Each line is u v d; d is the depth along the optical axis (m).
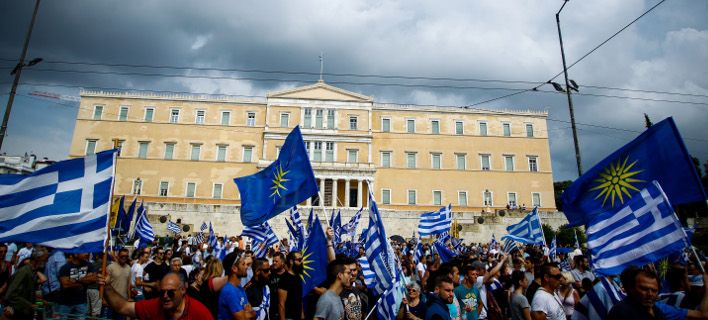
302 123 70.31
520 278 8.38
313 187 9.43
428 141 72.62
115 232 24.00
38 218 7.80
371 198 8.92
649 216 6.97
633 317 5.21
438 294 7.15
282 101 71.00
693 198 7.11
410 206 69.44
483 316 9.83
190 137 69.12
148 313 5.16
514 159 73.00
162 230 52.00
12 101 26.41
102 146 67.44
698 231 34.97
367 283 9.95
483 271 10.45
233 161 68.69
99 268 10.84
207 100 70.69
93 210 7.93
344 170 67.44
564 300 9.18
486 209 70.12
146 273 13.48
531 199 71.25
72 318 10.03
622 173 7.90
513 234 19.44
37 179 8.09
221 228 57.78
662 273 7.93
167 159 67.88
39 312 9.74
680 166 7.35
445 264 7.36
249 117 71.12
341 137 70.00
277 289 8.73
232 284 6.87
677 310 5.59
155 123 69.00
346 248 18.19
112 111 68.81
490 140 73.56
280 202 9.86
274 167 10.39
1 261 11.42
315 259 8.42
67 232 7.75
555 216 58.94
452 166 71.88
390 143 71.88
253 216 10.20
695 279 8.45
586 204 8.20
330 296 6.37
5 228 7.73
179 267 11.45
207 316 5.23
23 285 8.78
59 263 11.68
